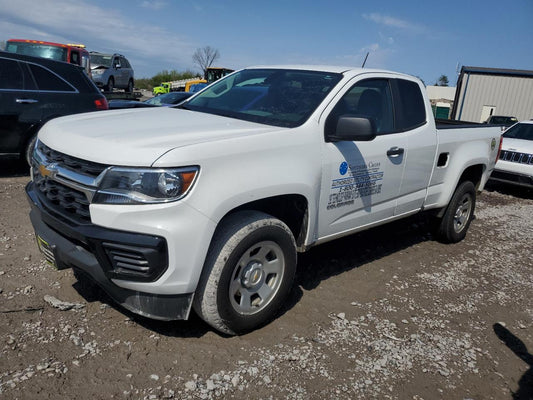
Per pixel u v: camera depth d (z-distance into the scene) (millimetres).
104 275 2582
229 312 2820
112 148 2537
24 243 4141
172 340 2889
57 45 13961
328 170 3352
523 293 4297
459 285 4305
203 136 2793
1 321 2891
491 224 6793
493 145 5570
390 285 4109
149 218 2438
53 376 2457
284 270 3131
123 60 22250
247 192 2738
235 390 2512
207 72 25625
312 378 2686
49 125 3258
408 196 4434
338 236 3742
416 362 2973
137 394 2402
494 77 27172
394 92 4180
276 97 3672
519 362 3146
